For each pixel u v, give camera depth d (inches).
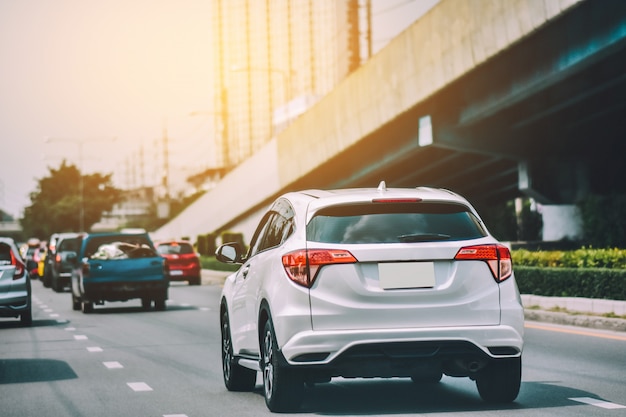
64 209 7746.1
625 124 1823.3
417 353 380.2
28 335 850.1
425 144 1828.2
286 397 395.9
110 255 1170.0
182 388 501.4
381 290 380.8
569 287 911.0
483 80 1589.6
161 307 1177.4
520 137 1915.6
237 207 3309.5
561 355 605.3
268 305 398.9
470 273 386.9
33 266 987.9
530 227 2110.0
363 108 1987.0
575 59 1279.5
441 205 399.5
